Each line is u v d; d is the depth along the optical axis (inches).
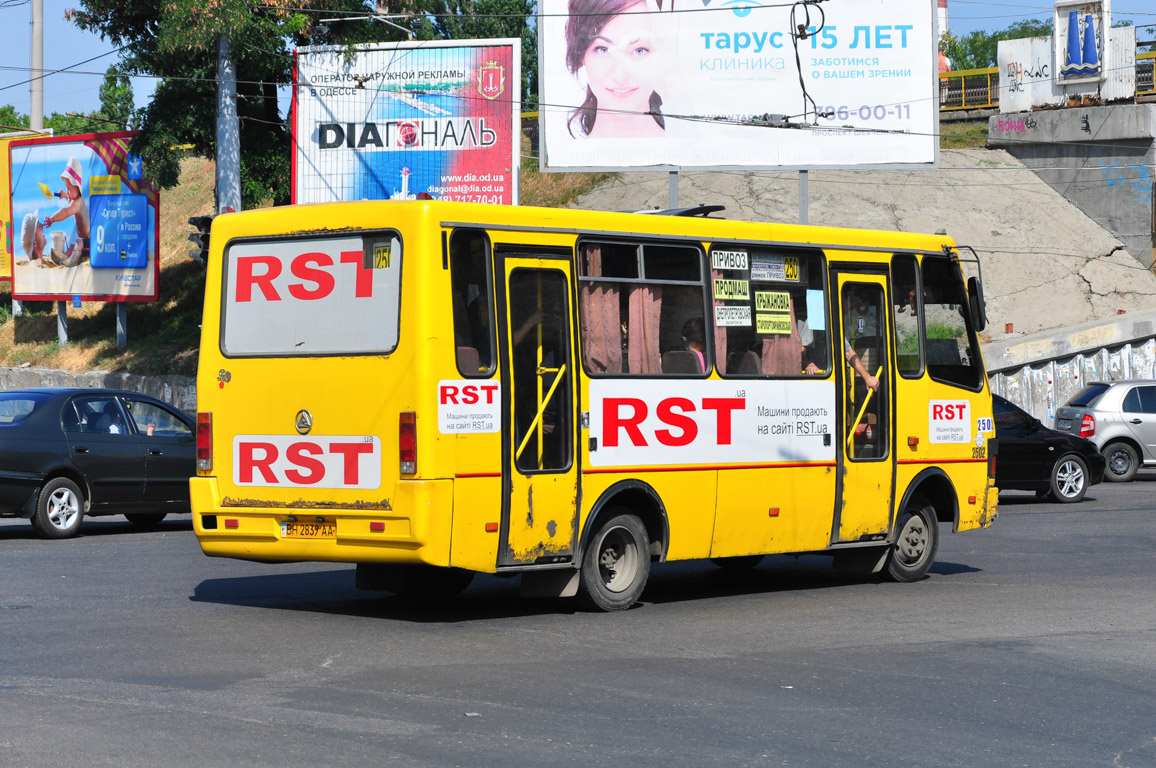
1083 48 1653.5
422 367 358.0
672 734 251.6
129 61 1396.4
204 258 411.5
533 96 2436.0
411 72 1212.5
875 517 473.1
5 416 602.9
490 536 369.7
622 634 363.9
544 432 383.6
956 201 1621.6
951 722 267.1
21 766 221.0
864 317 476.4
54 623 367.2
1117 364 1286.9
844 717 269.3
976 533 649.0
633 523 409.7
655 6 1210.6
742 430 434.0
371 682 293.7
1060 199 1664.6
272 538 384.2
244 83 1350.9
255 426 386.6
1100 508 786.2
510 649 337.4
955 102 1967.3
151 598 418.3
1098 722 269.1
